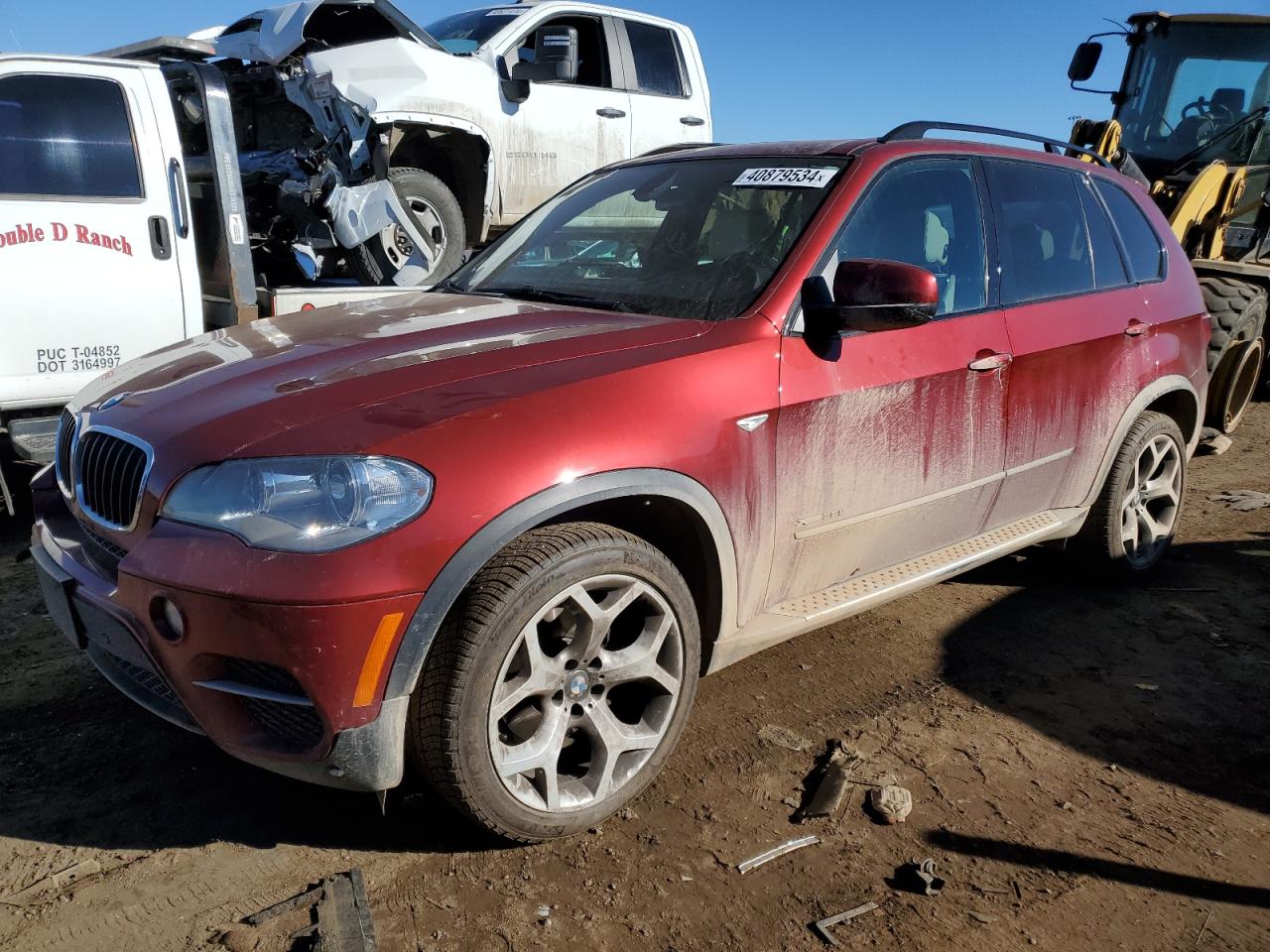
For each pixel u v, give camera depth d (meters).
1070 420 3.85
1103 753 3.12
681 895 2.40
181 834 2.58
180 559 2.21
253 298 5.29
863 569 3.30
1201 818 2.80
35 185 4.69
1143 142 8.36
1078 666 3.71
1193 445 4.72
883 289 2.76
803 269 3.00
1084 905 2.42
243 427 2.31
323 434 2.25
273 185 6.38
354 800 2.74
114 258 4.91
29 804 2.68
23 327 4.68
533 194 7.59
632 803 2.75
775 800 2.79
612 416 2.48
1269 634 4.04
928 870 2.50
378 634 2.17
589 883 2.44
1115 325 4.00
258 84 7.01
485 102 7.03
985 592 4.38
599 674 2.55
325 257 6.48
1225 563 4.83
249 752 2.29
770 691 3.42
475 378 2.47
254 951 2.17
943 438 3.31
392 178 6.47
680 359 2.68
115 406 2.67
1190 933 2.34
